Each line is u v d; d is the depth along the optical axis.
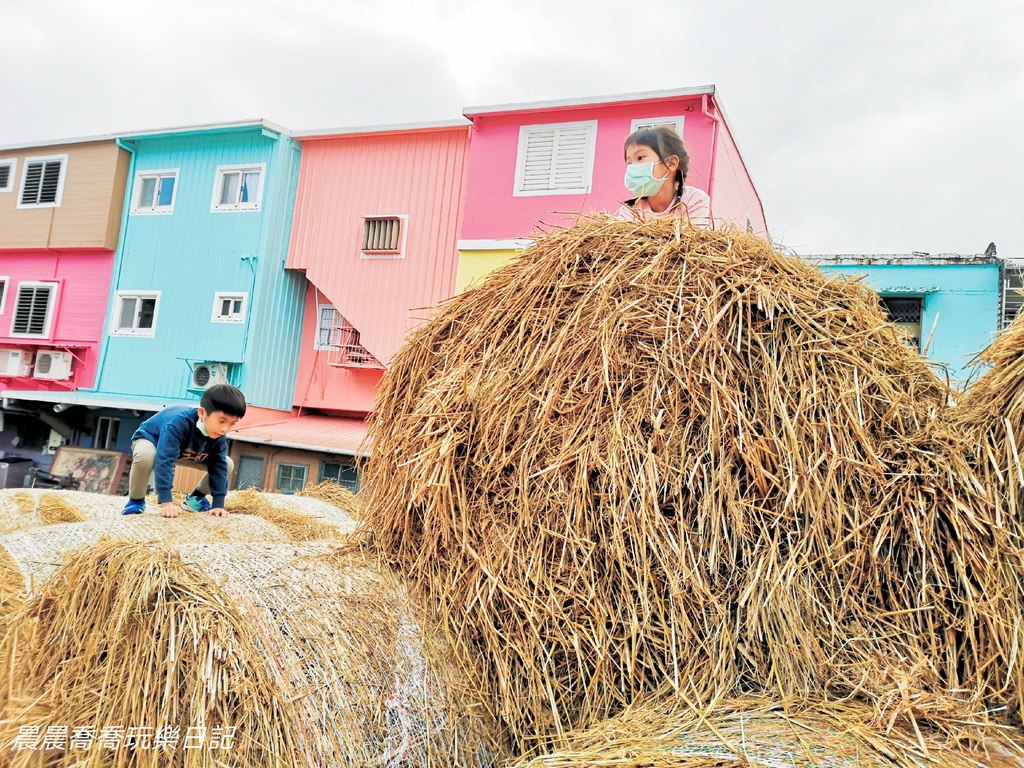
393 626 2.05
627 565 1.92
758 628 1.83
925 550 1.81
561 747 1.79
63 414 14.98
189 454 3.54
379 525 2.45
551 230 2.67
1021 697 1.64
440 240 12.66
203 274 14.05
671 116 10.37
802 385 2.01
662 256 2.27
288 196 13.88
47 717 1.79
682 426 2.01
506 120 11.47
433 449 2.26
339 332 13.73
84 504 3.31
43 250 15.62
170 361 14.07
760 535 1.89
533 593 1.99
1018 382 1.89
